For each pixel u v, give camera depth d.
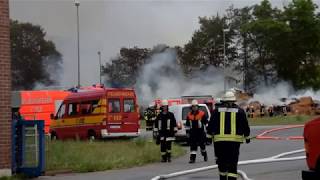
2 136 12.38
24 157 13.08
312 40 72.25
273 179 11.70
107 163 15.09
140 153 17.28
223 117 9.93
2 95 12.41
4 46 12.46
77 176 13.27
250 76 79.75
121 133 24.52
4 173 12.35
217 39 86.62
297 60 73.31
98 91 24.67
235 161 9.91
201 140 16.36
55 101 33.41
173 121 16.69
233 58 84.25
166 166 15.31
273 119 46.94
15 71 85.81
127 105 24.89
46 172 13.75
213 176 12.62
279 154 17.98
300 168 13.75
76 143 21.16
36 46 87.88
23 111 32.50
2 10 12.43
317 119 9.19
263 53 77.94
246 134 9.95
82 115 25.14
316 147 9.04
